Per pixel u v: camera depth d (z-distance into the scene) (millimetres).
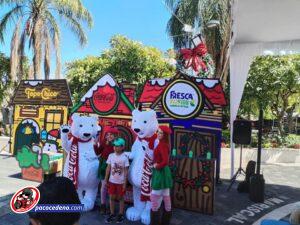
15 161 11195
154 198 5285
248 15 7547
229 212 6586
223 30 13930
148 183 5648
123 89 7133
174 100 7469
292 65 15141
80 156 6195
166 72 16938
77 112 7230
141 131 5719
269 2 6648
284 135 16953
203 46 9719
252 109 16219
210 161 6312
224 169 11812
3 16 18047
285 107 16969
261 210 6836
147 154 5684
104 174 6082
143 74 16750
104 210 6066
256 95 15492
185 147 7383
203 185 6352
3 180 8398
